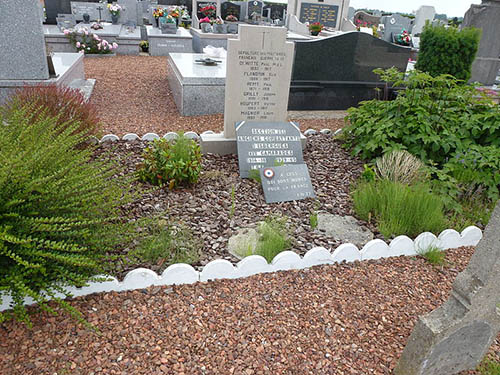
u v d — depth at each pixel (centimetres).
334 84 873
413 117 560
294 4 1736
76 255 270
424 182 471
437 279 350
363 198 439
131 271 302
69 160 337
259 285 321
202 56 974
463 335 237
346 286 330
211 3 1670
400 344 277
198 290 309
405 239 375
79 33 1247
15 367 235
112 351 250
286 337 273
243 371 246
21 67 643
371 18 2205
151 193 448
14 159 258
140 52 1415
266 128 544
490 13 1157
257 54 541
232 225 407
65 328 263
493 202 482
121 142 581
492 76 1232
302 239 391
